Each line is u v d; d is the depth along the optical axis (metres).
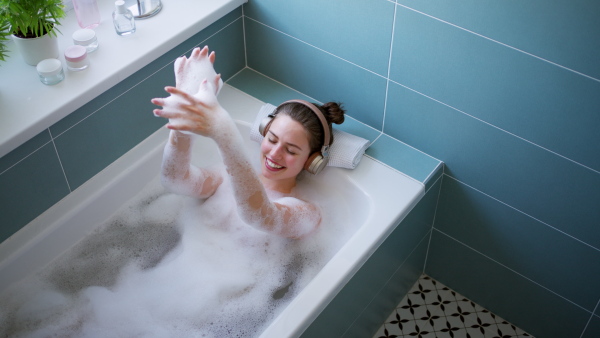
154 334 1.61
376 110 1.88
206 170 1.76
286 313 1.46
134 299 1.68
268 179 1.78
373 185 1.75
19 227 1.64
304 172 1.84
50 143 1.61
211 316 1.64
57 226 1.67
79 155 1.70
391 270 1.87
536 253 1.81
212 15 1.85
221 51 2.00
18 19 1.55
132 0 1.87
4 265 1.59
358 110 1.93
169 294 1.67
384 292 1.91
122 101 1.75
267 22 1.95
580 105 1.46
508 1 1.42
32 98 1.58
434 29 1.58
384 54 1.73
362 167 1.80
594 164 1.52
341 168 1.79
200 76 1.53
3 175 1.54
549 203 1.67
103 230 1.79
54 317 1.64
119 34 1.76
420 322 2.04
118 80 1.67
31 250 1.63
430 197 1.85
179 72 1.54
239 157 1.46
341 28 1.78
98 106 1.68
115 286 1.71
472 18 1.50
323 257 1.75
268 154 1.67
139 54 1.70
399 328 2.02
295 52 1.95
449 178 1.84
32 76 1.64
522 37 1.45
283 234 1.65
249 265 1.71
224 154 1.45
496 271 1.96
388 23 1.66
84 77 1.64
